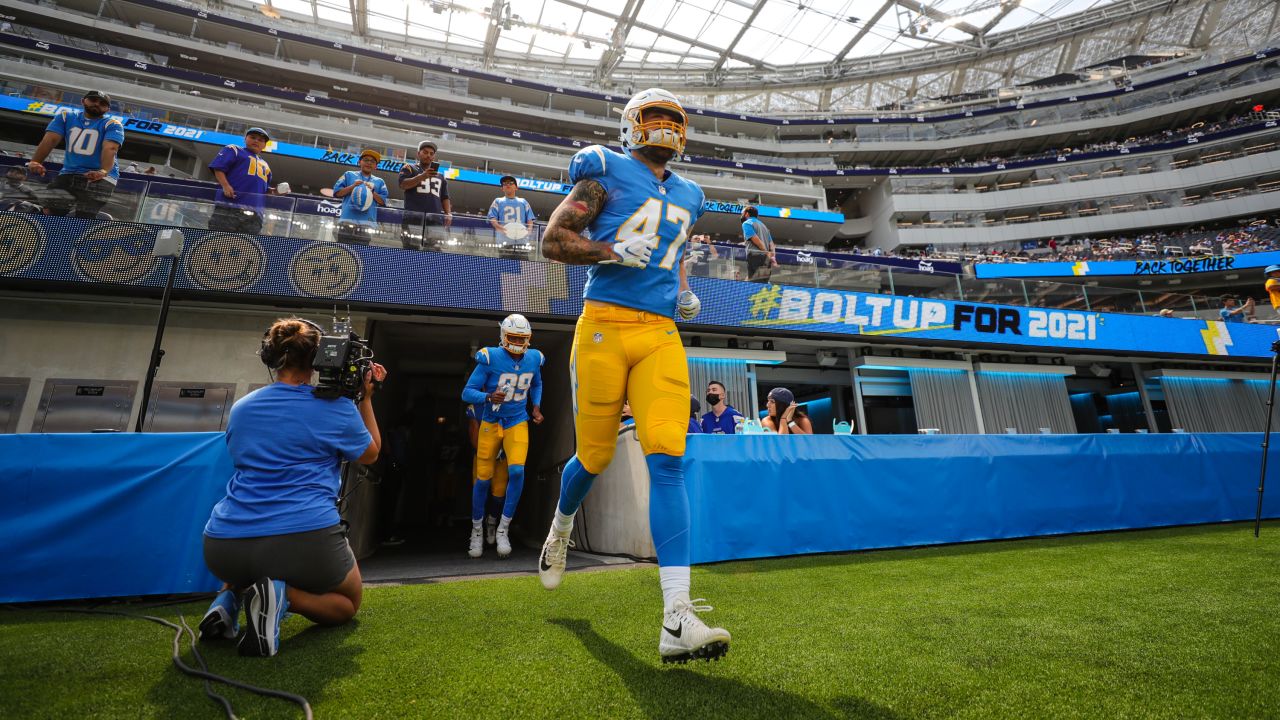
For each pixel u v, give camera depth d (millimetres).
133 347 5195
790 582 2658
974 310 9109
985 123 34938
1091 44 36719
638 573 3051
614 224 1640
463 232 6242
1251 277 24703
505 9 32812
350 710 1148
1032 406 10188
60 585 2373
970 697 1183
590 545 5180
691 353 8109
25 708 1149
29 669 1428
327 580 1706
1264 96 29656
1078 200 30312
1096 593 2238
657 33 35406
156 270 5094
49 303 5090
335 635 1754
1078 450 4426
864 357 9391
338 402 1806
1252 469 4879
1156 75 33938
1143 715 1074
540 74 38594
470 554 4648
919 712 1107
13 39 22203
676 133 1743
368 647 1617
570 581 2807
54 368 4980
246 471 1681
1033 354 10102
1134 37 36125
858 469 3842
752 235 8062
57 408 4914
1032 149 35094
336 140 24906
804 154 36094
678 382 1598
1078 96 33406
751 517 3508
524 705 1168
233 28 27984
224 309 5473
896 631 1725
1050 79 37594
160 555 2516
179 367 5230
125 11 26641
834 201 37812
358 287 5707
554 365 7652
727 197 31172
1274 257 23172
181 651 1605
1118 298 10086
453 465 9828
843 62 39438
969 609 2010
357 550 5012
